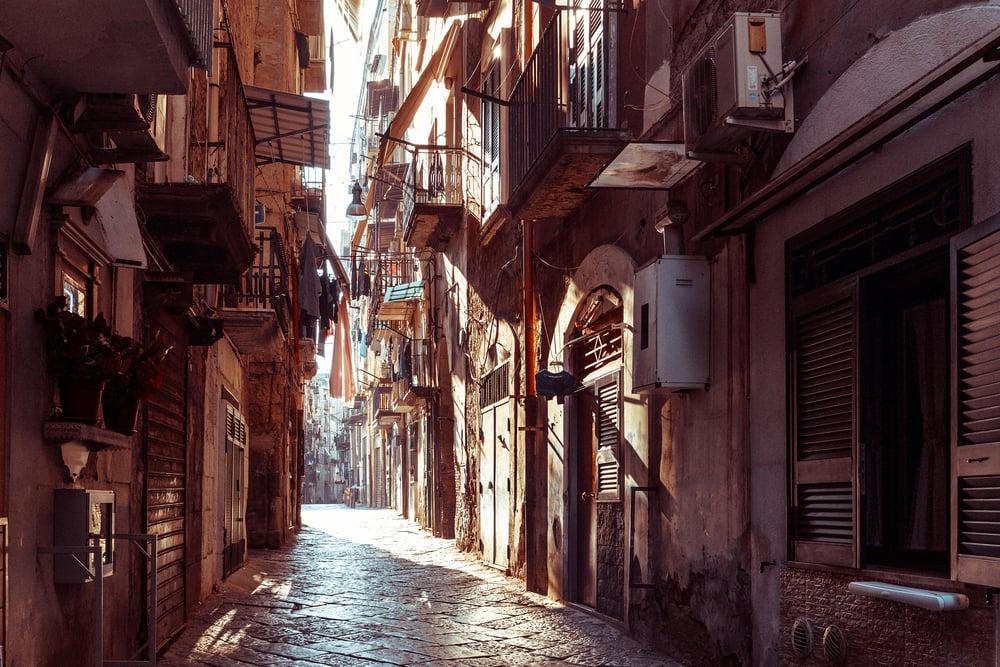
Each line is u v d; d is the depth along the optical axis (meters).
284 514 22.28
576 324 10.69
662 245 7.92
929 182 4.57
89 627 5.78
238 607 10.79
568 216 10.77
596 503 10.00
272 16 20.80
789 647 5.77
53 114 5.01
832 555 5.27
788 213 5.91
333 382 21.42
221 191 7.28
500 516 14.72
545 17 11.65
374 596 11.76
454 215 18.33
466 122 16.98
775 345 6.05
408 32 25.20
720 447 6.84
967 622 4.12
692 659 7.25
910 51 4.57
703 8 7.18
